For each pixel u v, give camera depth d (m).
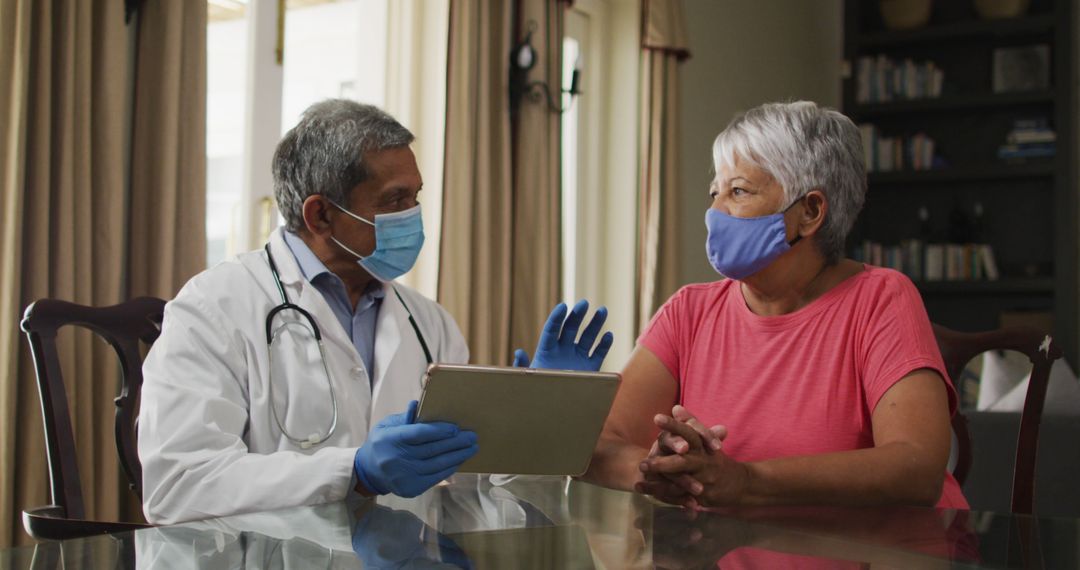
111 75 2.34
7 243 2.12
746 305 1.68
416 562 0.93
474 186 3.47
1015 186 6.42
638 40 4.65
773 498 1.31
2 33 2.13
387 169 1.70
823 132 1.57
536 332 3.73
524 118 3.73
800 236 1.58
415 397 1.78
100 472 2.32
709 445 1.31
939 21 6.70
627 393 1.71
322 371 1.66
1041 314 6.05
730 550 1.00
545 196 3.78
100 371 2.33
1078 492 2.79
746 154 1.57
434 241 3.35
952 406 1.52
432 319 1.92
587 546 1.01
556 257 3.86
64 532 1.35
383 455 1.27
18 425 2.17
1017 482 1.74
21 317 2.19
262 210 3.01
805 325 1.59
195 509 1.45
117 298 2.34
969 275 6.28
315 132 1.70
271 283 1.70
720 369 1.66
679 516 1.20
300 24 4.24
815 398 1.56
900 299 1.55
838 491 1.32
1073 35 5.99
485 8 3.51
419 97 3.46
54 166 2.26
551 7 3.91
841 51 6.86
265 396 1.61
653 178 4.56
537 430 1.25
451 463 1.24
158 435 1.50
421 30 3.47
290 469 1.42
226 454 1.48
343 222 1.71
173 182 2.46
